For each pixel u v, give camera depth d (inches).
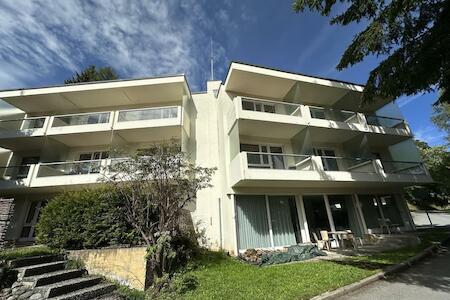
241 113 443.5
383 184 526.3
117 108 599.2
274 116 464.4
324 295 186.2
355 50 323.9
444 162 842.2
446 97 321.7
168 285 214.8
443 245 392.2
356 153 562.3
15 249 273.3
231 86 540.4
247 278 239.3
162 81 534.0
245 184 426.6
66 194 310.0
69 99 568.4
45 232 282.4
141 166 270.1
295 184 452.1
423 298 175.6
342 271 247.6
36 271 210.1
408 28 291.4
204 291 203.6
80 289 206.7
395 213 575.8
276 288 204.8
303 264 296.0
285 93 581.9
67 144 552.4
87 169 485.4
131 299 203.5
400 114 632.4
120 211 286.2
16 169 538.9
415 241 406.0
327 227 486.3
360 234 503.2
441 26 265.1
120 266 240.8
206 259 305.0
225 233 438.6
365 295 190.4
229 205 436.5
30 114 602.2
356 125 532.4
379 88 328.5
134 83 536.1
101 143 553.6
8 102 566.3
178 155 297.3
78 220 283.6
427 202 944.3
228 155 479.8
